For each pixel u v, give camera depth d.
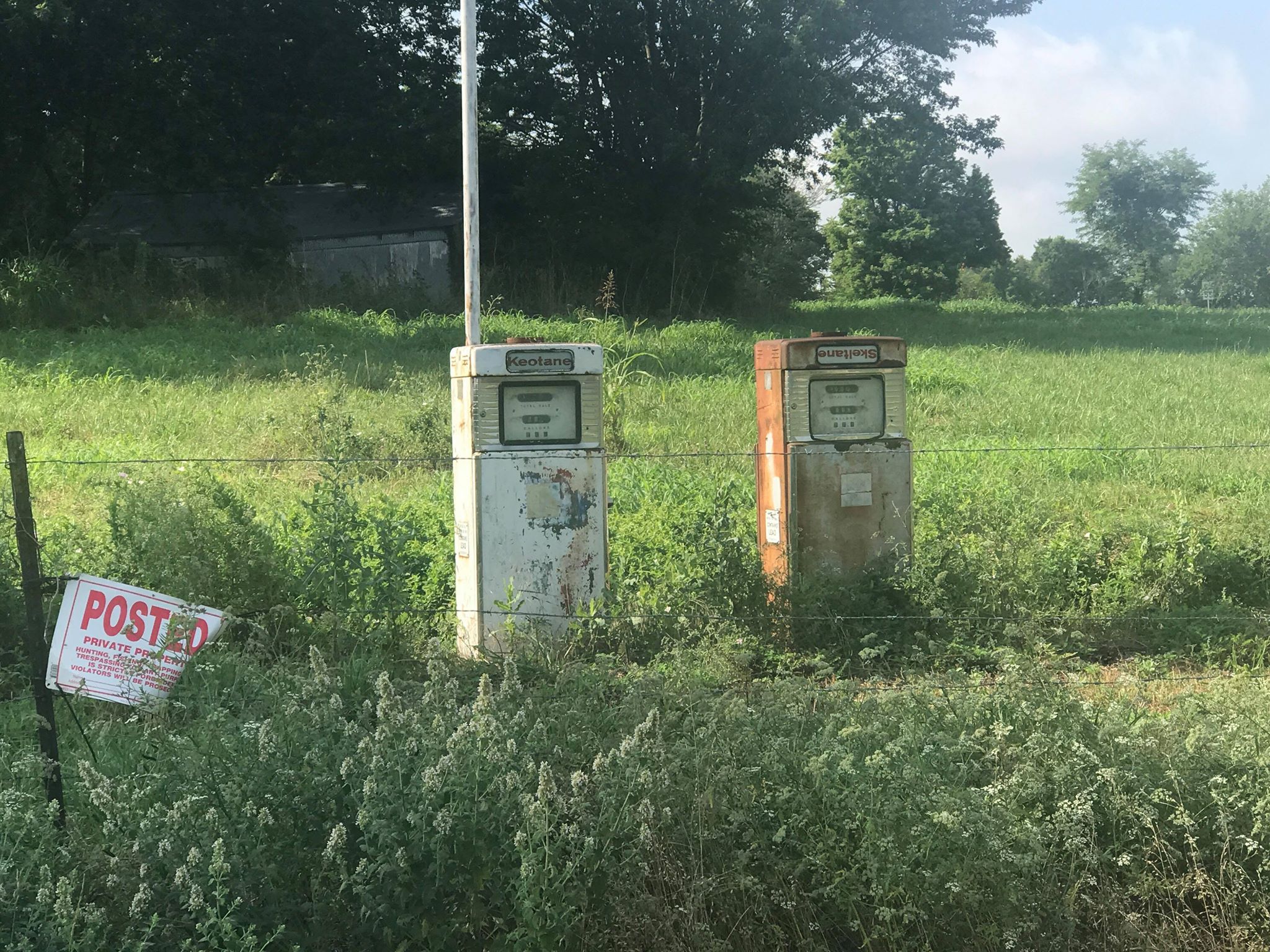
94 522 9.70
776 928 4.03
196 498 7.80
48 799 4.14
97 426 14.27
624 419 15.05
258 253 31.06
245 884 3.63
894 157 69.44
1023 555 8.36
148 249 27.39
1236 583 8.65
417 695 5.31
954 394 18.53
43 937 3.37
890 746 4.26
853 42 35.72
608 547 7.81
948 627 7.55
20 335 22.14
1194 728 4.69
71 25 29.09
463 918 3.70
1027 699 4.89
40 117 31.53
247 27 31.27
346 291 29.28
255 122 31.81
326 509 7.42
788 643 7.46
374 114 32.12
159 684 4.67
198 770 4.06
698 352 22.11
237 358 19.78
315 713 4.34
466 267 11.95
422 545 8.59
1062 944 4.03
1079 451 13.38
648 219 36.44
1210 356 25.81
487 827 3.74
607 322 25.48
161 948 3.55
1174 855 4.27
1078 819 4.16
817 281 77.19
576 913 3.73
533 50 34.59
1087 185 114.69
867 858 3.96
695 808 4.15
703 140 35.22
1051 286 104.75
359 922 3.70
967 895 3.89
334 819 3.88
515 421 7.41
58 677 4.51
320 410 12.58
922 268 72.31
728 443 14.01
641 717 4.88
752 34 33.06
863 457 8.37
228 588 7.18
